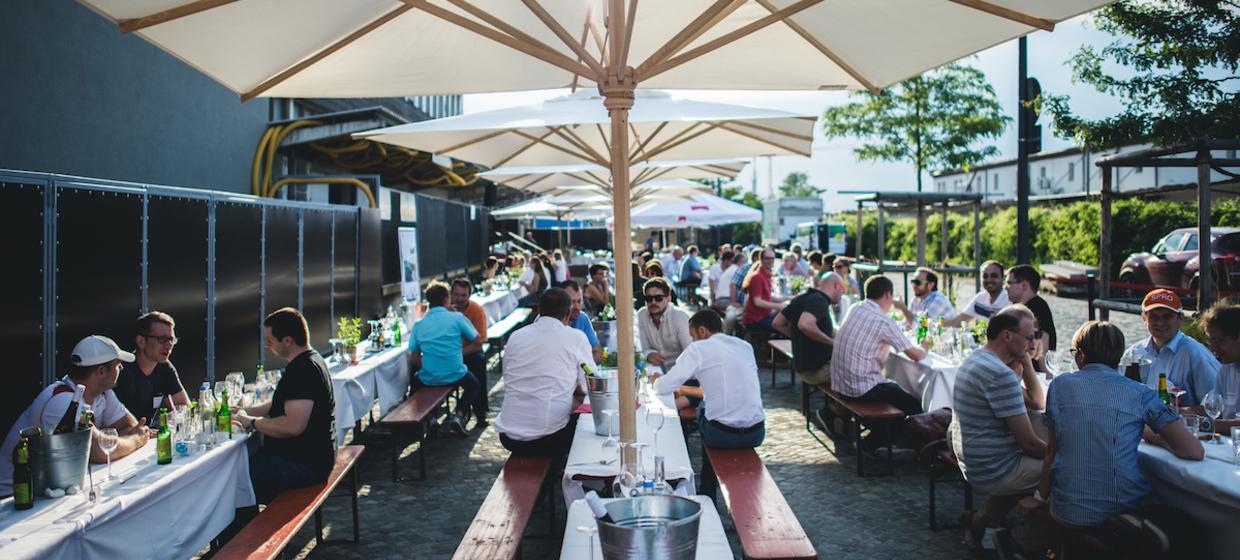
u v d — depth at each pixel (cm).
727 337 619
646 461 477
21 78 866
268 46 390
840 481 711
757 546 423
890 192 1727
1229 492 380
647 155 750
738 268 1488
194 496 457
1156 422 427
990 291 874
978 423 522
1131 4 980
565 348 617
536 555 571
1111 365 441
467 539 452
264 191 1498
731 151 892
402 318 1107
